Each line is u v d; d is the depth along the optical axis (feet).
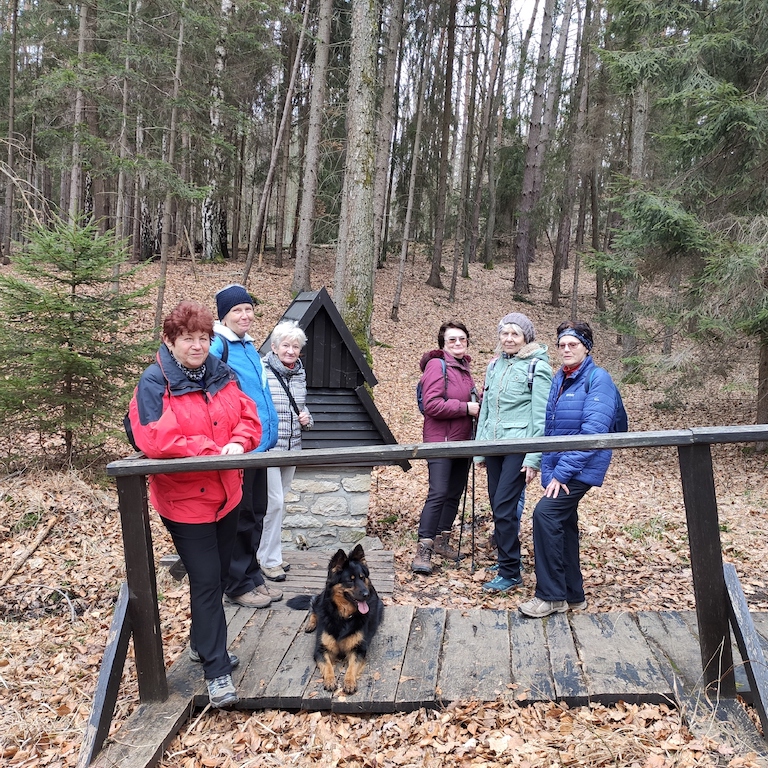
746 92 31.65
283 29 63.82
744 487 28.94
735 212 32.55
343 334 19.40
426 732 9.59
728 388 32.50
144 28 46.06
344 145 65.36
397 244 91.25
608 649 10.97
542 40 75.97
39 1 60.34
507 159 97.19
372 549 18.56
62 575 17.31
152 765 9.08
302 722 10.11
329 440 19.77
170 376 9.40
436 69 85.92
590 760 8.67
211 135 49.34
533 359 15.07
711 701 9.45
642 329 36.27
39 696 11.92
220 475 9.78
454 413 16.99
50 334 22.86
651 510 24.49
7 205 57.62
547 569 12.26
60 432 25.02
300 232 53.98
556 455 13.29
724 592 9.36
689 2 33.68
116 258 23.72
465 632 11.83
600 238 94.99
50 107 51.21
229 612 13.19
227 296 13.17
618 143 70.90
